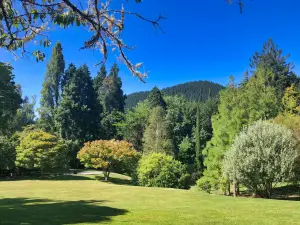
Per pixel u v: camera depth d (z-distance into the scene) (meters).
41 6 2.87
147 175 23.36
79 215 8.91
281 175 15.18
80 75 43.81
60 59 47.47
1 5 2.68
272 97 23.38
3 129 32.25
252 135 16.34
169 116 43.66
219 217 8.88
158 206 10.98
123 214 9.21
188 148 39.94
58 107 42.72
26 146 28.58
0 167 28.88
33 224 7.44
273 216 9.12
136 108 49.56
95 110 44.91
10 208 10.18
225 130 20.14
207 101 46.81
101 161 25.94
